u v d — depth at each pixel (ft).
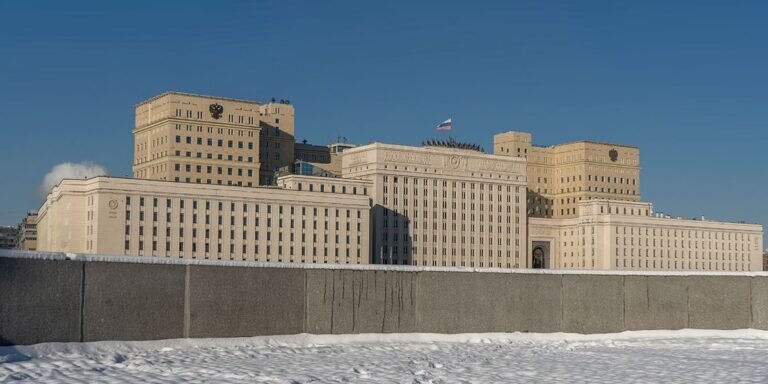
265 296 196.34
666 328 238.07
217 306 190.08
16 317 165.27
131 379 140.05
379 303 209.56
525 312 224.94
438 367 167.02
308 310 201.57
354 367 161.17
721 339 232.73
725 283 244.01
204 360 166.81
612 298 233.96
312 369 158.10
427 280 215.31
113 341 176.65
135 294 180.14
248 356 175.01
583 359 185.88
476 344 212.43
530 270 226.58
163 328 183.21
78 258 173.68
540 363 177.78
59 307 170.60
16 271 165.99
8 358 157.79
